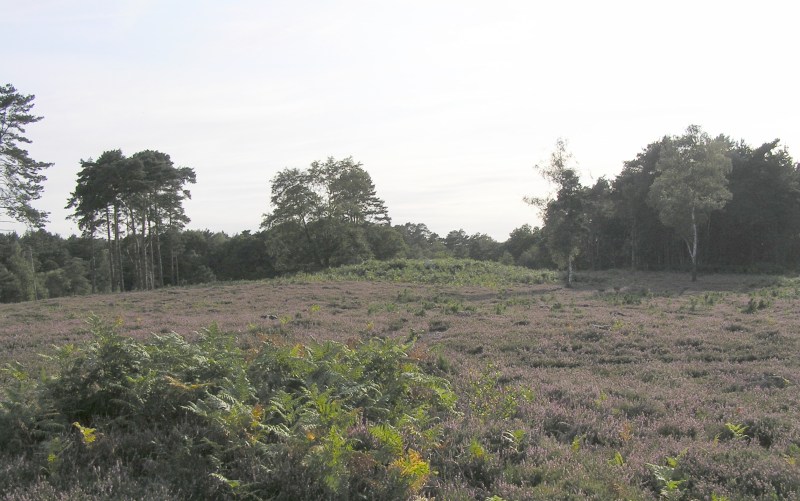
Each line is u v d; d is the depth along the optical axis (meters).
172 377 6.86
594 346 14.55
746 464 5.95
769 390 9.82
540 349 14.40
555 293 34.75
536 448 6.29
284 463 5.11
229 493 4.86
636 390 9.68
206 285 43.41
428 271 47.41
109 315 24.00
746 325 17.61
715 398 9.20
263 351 8.49
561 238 42.88
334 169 63.53
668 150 49.44
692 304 24.66
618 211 72.75
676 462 5.92
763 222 64.56
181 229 61.34
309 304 27.23
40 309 28.14
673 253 78.25
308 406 6.55
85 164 51.03
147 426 6.27
